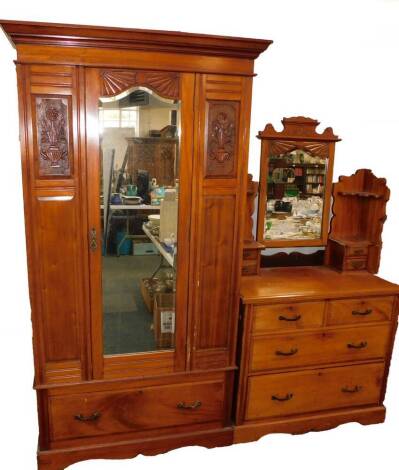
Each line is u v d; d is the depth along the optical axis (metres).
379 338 2.60
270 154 2.67
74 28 1.75
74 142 1.89
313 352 2.50
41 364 2.08
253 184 2.64
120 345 2.17
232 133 2.06
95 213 1.98
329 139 2.71
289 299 2.36
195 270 2.16
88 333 2.11
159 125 1.96
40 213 1.93
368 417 2.70
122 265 2.08
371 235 2.82
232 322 2.29
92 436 2.25
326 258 2.94
